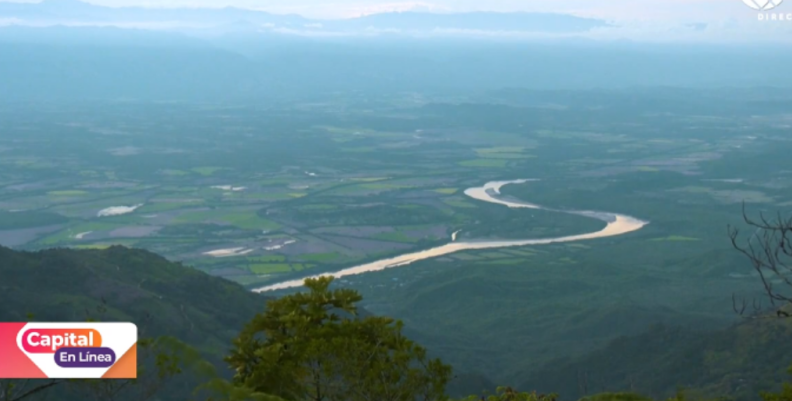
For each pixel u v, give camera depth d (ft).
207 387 39.42
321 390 44.68
